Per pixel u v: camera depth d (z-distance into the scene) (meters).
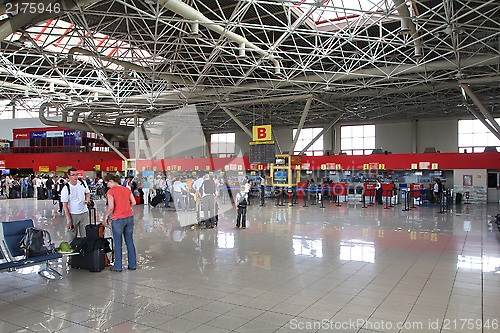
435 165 24.34
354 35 17.09
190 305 4.84
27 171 45.72
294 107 35.00
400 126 36.56
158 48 22.36
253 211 18.20
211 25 15.76
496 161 22.91
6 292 5.40
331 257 7.80
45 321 4.29
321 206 20.56
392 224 13.23
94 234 6.73
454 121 34.34
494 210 18.67
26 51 21.48
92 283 5.86
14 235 5.98
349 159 26.70
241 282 5.91
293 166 26.61
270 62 24.84
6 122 48.69
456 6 16.58
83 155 41.28
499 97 27.22
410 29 15.63
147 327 4.11
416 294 5.31
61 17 16.72
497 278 6.18
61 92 31.09
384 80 24.89
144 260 7.49
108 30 20.09
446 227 12.48
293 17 18.23
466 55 21.69
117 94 29.22
